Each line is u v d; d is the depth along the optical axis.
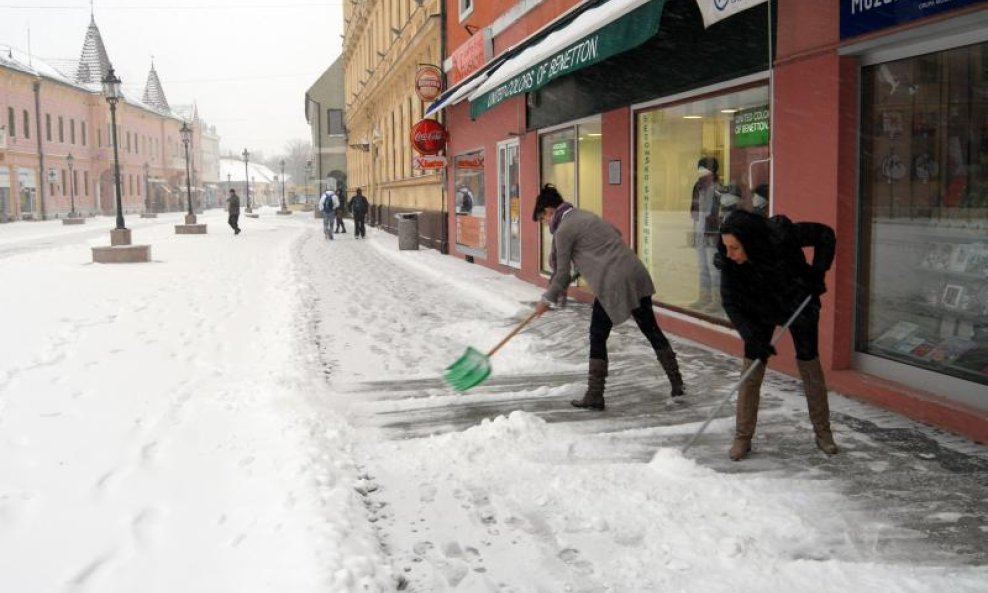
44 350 7.88
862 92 5.96
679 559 3.48
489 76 12.50
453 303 11.38
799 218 6.43
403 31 25.70
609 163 10.05
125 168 77.81
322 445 4.84
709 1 6.31
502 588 3.29
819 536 3.66
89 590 3.24
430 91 19.17
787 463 4.58
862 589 3.20
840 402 5.78
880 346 5.89
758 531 3.71
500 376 6.89
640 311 5.90
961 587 3.20
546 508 4.05
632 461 4.71
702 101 8.07
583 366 7.20
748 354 4.68
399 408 5.93
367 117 39.84
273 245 24.78
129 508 4.03
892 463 4.54
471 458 4.76
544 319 9.68
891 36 5.38
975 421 4.87
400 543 3.71
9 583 3.29
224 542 3.64
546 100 12.25
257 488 4.24
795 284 4.59
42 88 59.66
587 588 3.28
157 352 7.88
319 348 8.11
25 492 4.23
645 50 8.89
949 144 5.26
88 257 19.77
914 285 5.58
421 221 24.12
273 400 5.82
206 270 16.31
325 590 3.10
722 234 4.53
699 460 4.66
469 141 17.39
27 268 16.56
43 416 5.61
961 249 5.21
